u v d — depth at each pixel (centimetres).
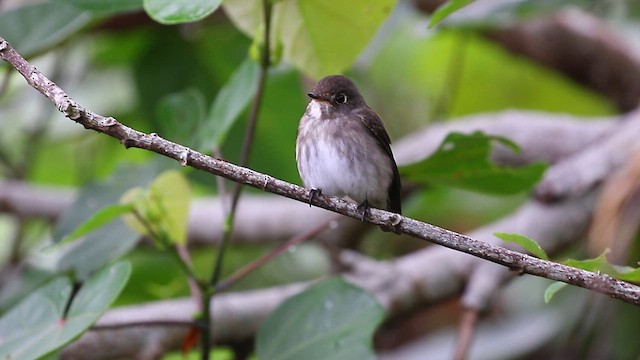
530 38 1351
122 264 748
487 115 1345
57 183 1463
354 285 796
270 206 1252
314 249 1318
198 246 1247
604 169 1100
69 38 1034
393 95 1429
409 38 1420
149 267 1162
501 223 1135
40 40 959
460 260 1049
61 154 1440
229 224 786
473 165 838
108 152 1373
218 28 1228
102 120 607
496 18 1128
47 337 727
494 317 1291
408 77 1431
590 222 1098
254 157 1211
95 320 722
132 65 1235
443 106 1355
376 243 1358
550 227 1102
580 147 1207
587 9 1356
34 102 1401
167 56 1229
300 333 784
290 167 1213
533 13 1120
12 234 1395
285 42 851
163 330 991
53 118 1362
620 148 1112
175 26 1229
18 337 736
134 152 1370
